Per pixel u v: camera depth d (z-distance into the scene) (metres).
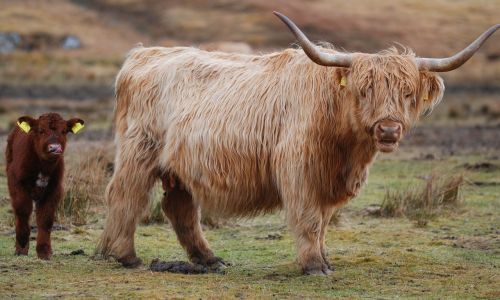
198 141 14.33
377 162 30.33
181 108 14.73
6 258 15.12
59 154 14.92
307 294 12.59
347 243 17.38
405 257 15.56
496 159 31.84
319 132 13.54
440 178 23.66
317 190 13.71
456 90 81.00
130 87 15.55
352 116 13.17
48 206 15.41
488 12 122.75
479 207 21.77
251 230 18.98
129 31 122.00
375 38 110.25
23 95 68.69
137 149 15.23
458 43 109.69
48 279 13.39
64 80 83.00
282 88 13.99
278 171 13.77
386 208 20.72
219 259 15.45
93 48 113.00
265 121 13.97
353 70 13.09
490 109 59.47
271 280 13.69
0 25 118.12
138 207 15.20
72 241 17.08
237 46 81.62
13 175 15.48
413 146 37.06
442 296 12.59
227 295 12.37
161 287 12.88
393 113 12.72
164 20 123.88
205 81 14.86
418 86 13.23
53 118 15.26
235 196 14.26
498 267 14.80
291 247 16.98
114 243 15.05
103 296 12.23
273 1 124.06
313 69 13.78
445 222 19.84
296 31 13.13
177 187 15.46
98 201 20.62
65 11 130.12
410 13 119.25
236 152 14.09
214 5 125.56
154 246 17.02
